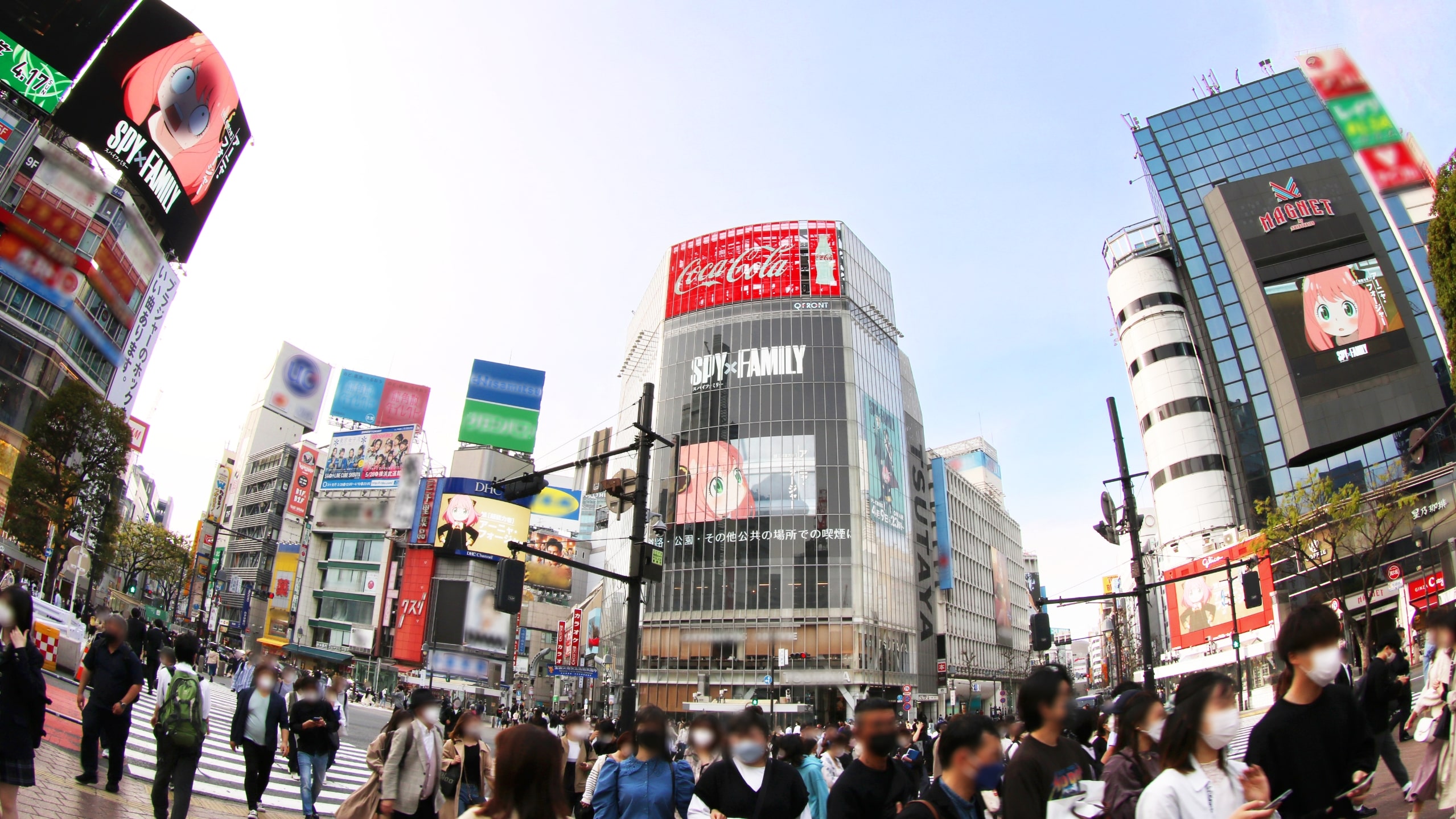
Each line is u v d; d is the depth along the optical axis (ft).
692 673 219.00
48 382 153.99
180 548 242.17
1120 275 245.45
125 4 167.84
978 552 344.49
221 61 188.44
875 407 249.55
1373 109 225.56
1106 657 307.37
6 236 148.97
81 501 134.62
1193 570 189.26
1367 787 14.69
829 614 216.13
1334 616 15.20
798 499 227.81
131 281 177.88
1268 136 236.84
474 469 300.20
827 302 248.73
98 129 166.30
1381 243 194.39
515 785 11.53
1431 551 123.44
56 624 67.31
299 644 282.15
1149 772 16.16
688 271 265.13
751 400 240.53
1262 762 15.34
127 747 47.24
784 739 26.23
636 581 49.06
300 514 312.71
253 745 33.45
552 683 295.69
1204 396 217.77
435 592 269.64
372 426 333.83
